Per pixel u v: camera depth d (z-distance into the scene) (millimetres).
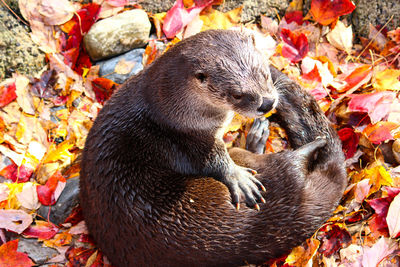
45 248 1193
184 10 1386
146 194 1134
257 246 1133
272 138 1323
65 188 1240
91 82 1339
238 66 1100
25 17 1317
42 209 1227
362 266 1174
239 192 1161
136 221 1123
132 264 1139
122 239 1131
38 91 1312
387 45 1415
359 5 1424
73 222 1224
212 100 1121
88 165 1164
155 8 1392
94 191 1147
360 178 1247
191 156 1188
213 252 1119
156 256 1123
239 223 1132
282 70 1379
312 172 1199
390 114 1312
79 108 1320
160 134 1173
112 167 1146
